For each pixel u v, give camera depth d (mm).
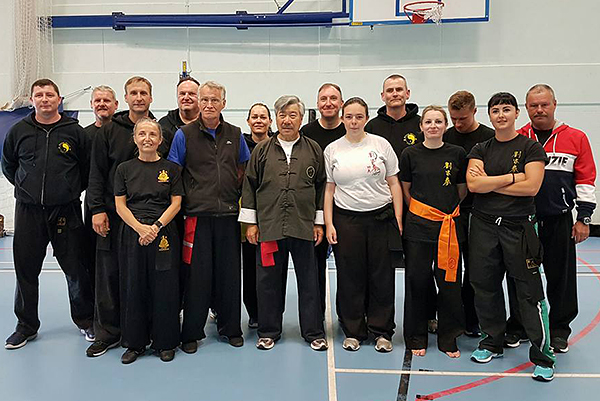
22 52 6906
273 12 6973
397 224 2951
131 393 2482
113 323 3035
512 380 2605
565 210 2854
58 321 3543
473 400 2398
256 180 2979
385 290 3021
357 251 2980
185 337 3020
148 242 2768
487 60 6781
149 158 2832
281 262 3059
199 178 2910
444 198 2836
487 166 2734
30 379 2639
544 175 2738
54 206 3023
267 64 7008
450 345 2932
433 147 2852
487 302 2811
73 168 3078
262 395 2455
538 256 2648
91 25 6969
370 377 2648
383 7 6551
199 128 2941
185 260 2967
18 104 6992
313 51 6949
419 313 2959
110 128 2961
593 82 6699
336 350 3004
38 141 2982
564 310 2973
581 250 5859
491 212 2717
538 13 6684
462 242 3082
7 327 3389
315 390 2504
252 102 7051
